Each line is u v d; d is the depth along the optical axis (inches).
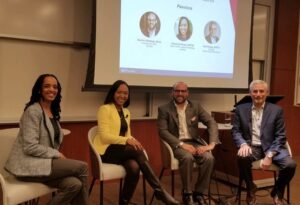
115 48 145.9
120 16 146.3
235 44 181.3
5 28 131.0
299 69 218.8
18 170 88.3
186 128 129.9
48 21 139.6
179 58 164.2
